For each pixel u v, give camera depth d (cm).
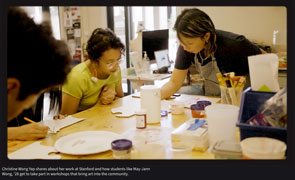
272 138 89
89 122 140
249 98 104
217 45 176
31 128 120
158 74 309
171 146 106
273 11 319
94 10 478
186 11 158
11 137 118
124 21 454
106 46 169
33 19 72
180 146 103
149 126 130
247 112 104
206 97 180
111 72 180
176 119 140
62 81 76
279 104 92
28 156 102
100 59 174
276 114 93
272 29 323
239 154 85
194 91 247
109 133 119
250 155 80
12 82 67
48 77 71
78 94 179
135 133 119
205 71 190
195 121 118
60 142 111
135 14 450
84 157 101
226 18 346
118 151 95
